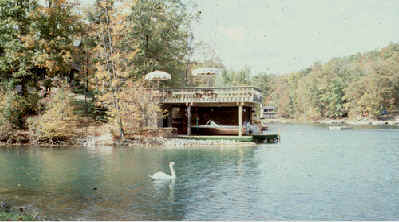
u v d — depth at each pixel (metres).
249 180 19.36
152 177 19.48
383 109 117.81
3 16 36.91
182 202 14.73
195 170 22.19
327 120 133.00
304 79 154.25
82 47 48.59
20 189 16.61
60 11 39.66
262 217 12.97
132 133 37.41
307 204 14.74
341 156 30.36
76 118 37.84
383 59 155.50
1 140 35.56
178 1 54.34
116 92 37.19
